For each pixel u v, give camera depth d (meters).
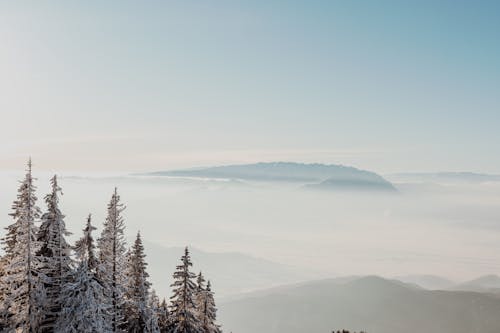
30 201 29.89
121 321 36.34
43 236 32.44
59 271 32.41
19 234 30.38
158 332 37.06
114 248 35.12
